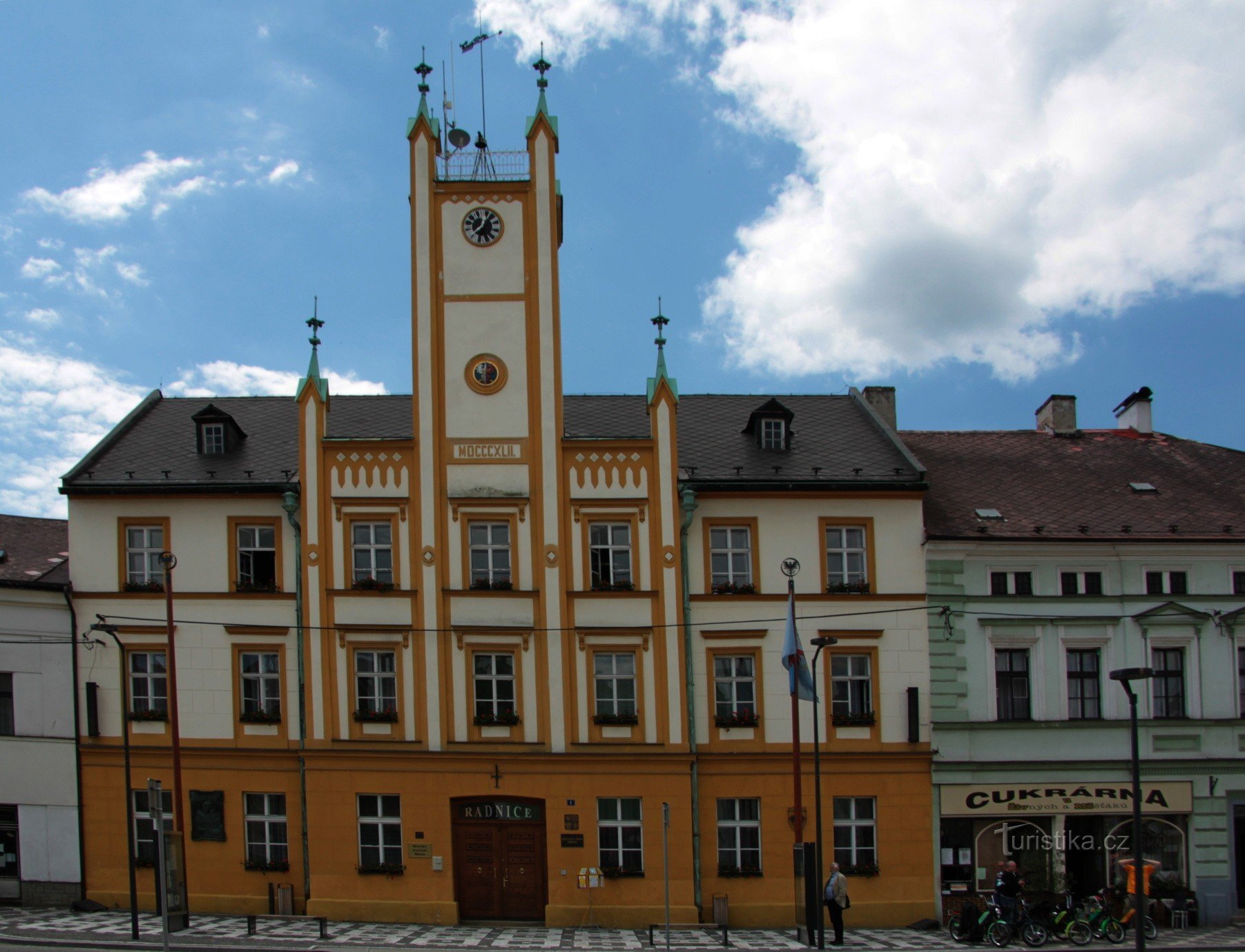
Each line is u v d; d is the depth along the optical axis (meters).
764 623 33.12
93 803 32.88
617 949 28.11
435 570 32.62
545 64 34.62
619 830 32.06
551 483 32.97
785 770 32.66
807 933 28.48
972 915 29.66
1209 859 33.34
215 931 29.27
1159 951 28.36
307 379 33.34
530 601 32.69
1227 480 38.22
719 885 32.12
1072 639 34.00
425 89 34.44
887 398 40.28
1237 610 34.31
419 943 28.38
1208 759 33.56
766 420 35.94
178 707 32.88
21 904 32.53
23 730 32.91
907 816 32.69
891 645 33.31
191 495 33.59
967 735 33.09
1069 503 36.22
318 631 32.69
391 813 32.28
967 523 34.59
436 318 33.53
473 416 33.25
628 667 32.94
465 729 32.25
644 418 36.81
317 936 28.88
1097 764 33.16
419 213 33.78
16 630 33.00
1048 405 41.97
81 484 33.56
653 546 32.91
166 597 33.19
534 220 33.84
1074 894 32.72
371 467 33.16
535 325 33.50
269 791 32.72
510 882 32.00
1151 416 41.91
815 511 33.78
